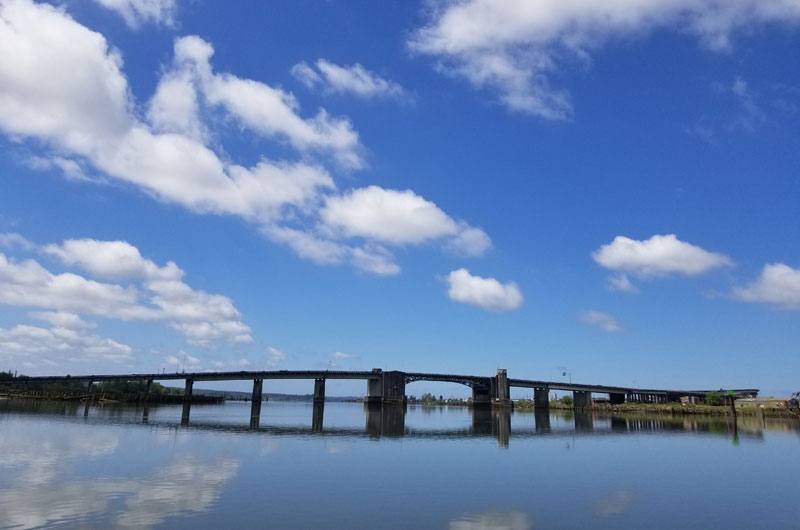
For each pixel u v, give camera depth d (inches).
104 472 1934.1
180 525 1269.7
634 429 5344.5
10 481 1723.7
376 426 5300.2
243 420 5728.3
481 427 5428.2
